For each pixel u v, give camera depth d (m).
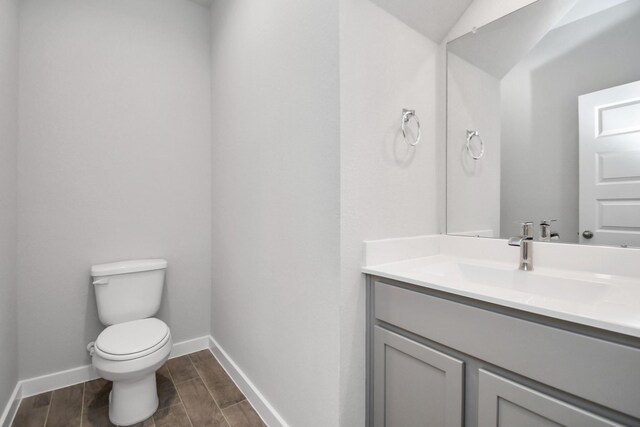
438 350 0.99
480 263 1.30
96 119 1.91
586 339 0.68
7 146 1.55
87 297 1.90
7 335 1.55
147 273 1.91
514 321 0.80
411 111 1.34
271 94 1.50
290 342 1.38
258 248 1.63
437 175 1.55
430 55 1.49
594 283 0.96
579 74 1.12
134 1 2.03
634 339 0.63
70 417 1.57
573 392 0.71
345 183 1.13
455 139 1.50
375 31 1.23
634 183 1.00
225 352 2.07
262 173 1.59
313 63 1.22
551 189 1.20
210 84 2.32
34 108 1.74
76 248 1.87
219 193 2.16
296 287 1.34
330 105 1.15
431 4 1.35
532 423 0.78
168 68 2.15
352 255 1.16
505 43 1.32
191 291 2.27
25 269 1.73
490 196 1.38
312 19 1.22
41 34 1.75
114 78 1.96
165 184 2.15
